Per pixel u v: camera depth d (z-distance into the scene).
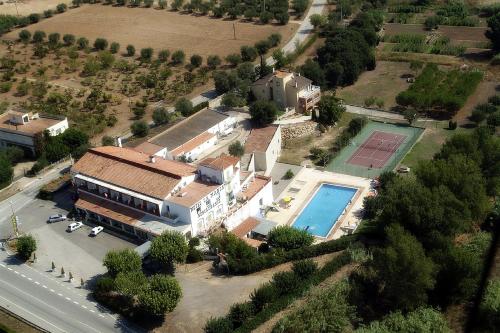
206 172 140.88
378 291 111.19
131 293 112.50
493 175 138.75
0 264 130.62
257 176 156.12
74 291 121.31
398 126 190.75
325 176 164.75
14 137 178.00
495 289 103.56
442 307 107.81
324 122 189.50
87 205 144.38
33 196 157.12
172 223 134.38
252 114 181.88
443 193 119.19
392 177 152.62
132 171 144.62
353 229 139.50
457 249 109.50
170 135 170.12
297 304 108.06
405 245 105.19
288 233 129.12
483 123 187.62
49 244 137.12
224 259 125.12
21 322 113.44
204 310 112.00
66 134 176.12
